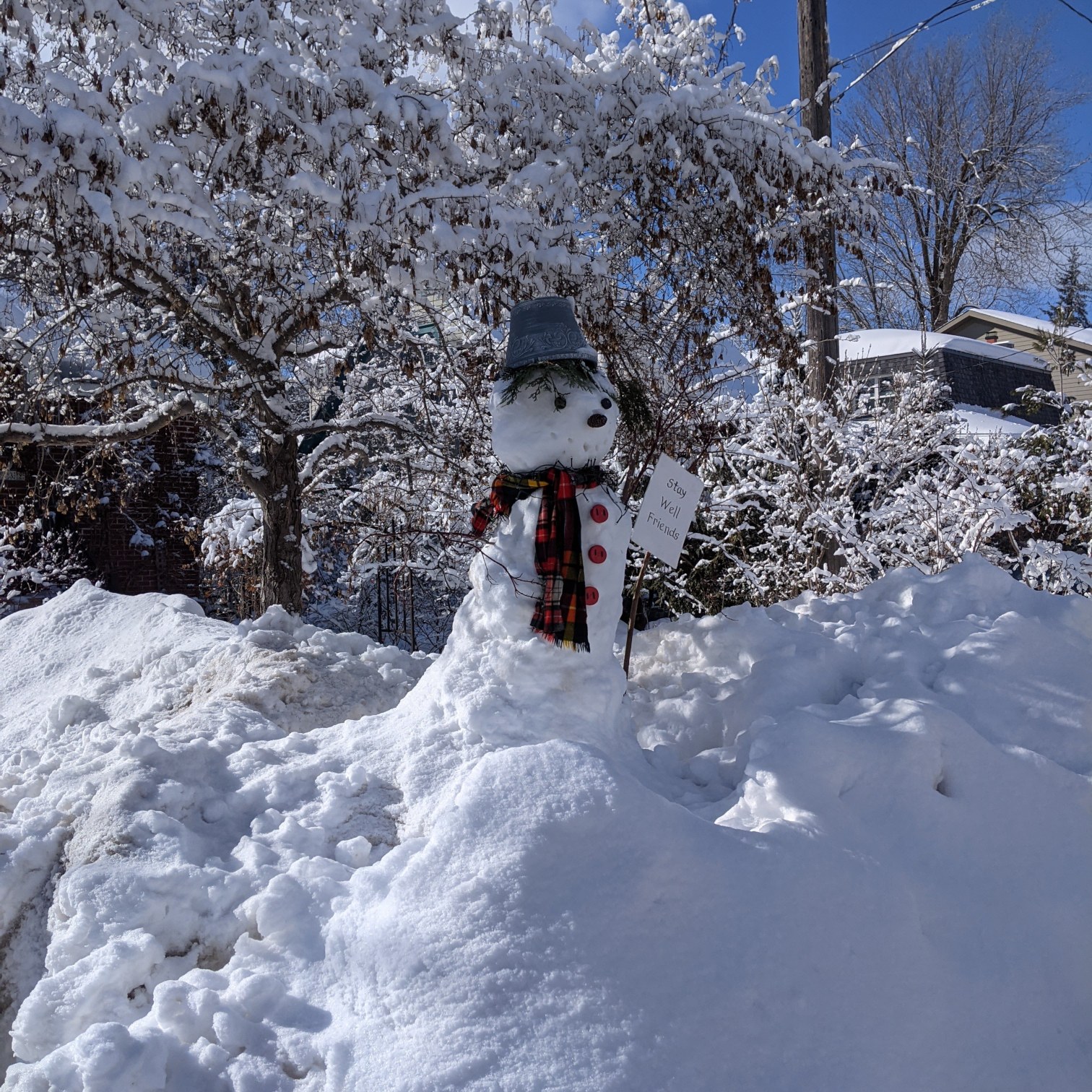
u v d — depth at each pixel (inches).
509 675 129.0
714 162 197.5
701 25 234.8
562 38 201.2
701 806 123.3
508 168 202.7
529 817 100.8
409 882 97.7
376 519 361.1
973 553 174.9
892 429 356.8
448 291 210.2
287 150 180.7
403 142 182.9
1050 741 132.3
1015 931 107.2
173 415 291.6
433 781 121.8
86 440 291.6
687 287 221.5
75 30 173.3
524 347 138.3
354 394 342.3
